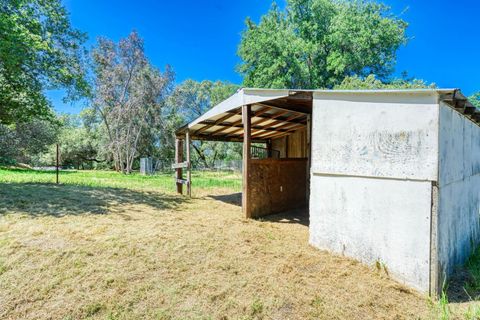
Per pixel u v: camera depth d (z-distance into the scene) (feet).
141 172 61.21
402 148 8.38
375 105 9.03
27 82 22.84
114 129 66.95
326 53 57.57
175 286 7.51
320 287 7.76
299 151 26.12
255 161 17.20
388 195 8.68
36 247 9.32
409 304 7.15
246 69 63.46
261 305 6.78
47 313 6.14
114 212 15.64
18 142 58.34
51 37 23.81
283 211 19.42
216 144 88.28
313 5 55.83
